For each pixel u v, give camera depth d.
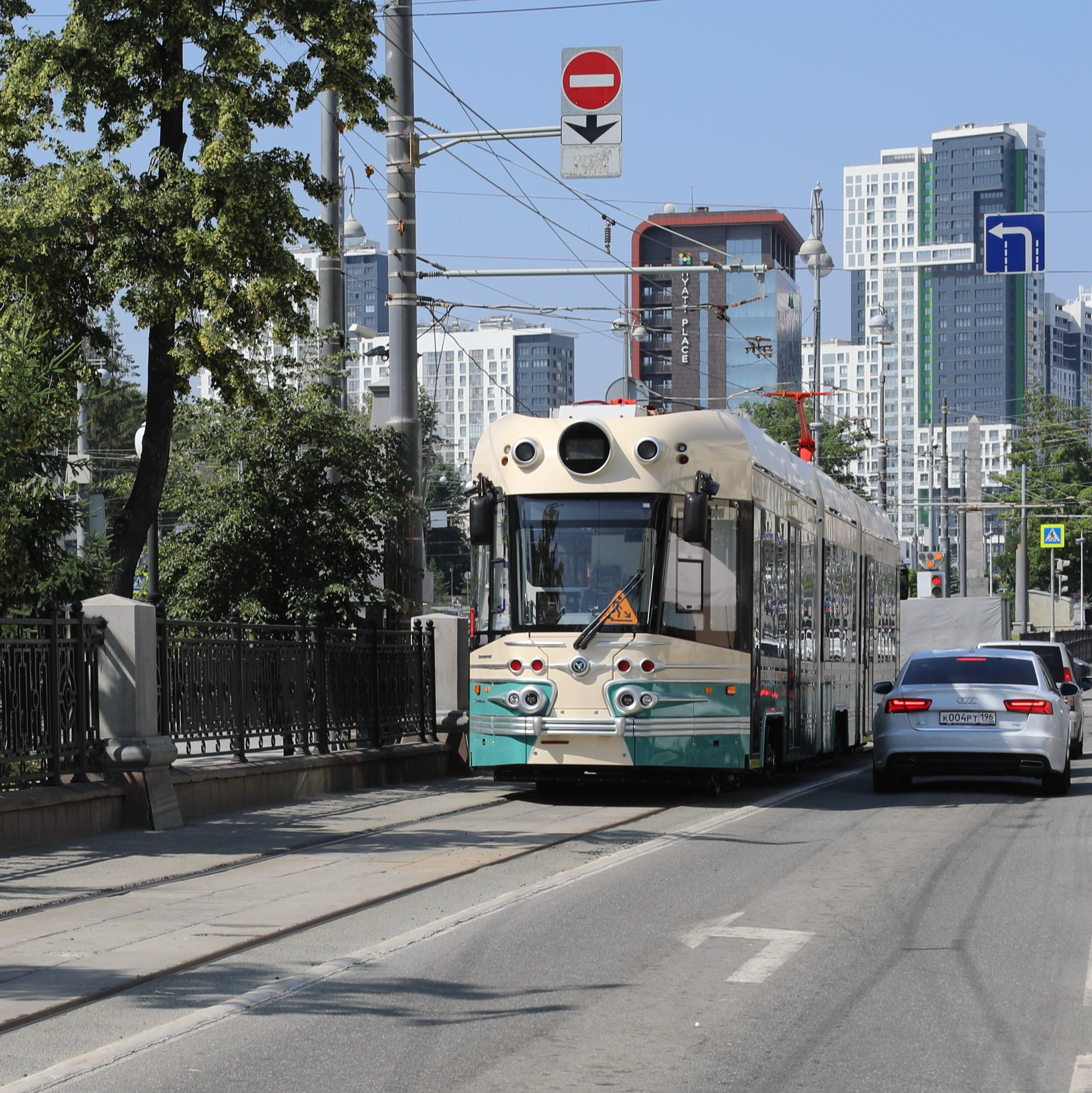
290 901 12.91
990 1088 7.40
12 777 15.98
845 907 12.50
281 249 23.08
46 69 22.56
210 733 19.58
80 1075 7.68
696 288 183.50
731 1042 8.26
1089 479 105.94
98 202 22.08
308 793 21.94
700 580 21.17
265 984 9.73
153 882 13.93
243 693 20.45
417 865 15.05
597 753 20.67
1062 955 10.57
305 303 24.17
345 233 34.09
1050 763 21.98
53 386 18.00
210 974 10.09
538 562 21.12
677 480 21.17
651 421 21.28
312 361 30.50
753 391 40.47
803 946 10.87
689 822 18.94
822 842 16.77
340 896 13.11
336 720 23.44
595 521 21.08
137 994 9.48
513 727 20.89
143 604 17.69
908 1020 8.76
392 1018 8.82
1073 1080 7.55
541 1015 8.87
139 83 23.42
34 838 15.98
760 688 22.20
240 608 29.56
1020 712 22.09
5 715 15.70
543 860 15.54
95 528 21.84
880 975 9.94
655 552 20.97
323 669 22.89
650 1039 8.34
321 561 29.64
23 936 11.29
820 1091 7.35
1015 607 114.75
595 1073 7.65
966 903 12.66
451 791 23.44
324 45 23.97
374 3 24.62
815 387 51.72
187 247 22.22
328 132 30.47
